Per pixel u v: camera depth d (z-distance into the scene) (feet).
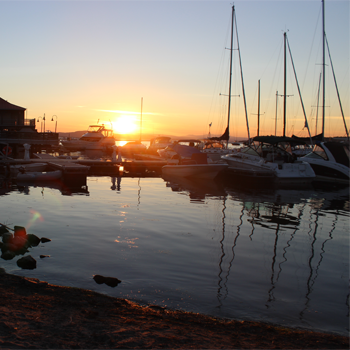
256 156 79.97
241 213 42.55
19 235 27.96
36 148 136.05
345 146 81.61
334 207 48.32
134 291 19.72
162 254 26.30
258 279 22.20
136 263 24.16
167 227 34.45
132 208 43.27
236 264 24.77
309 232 34.40
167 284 20.86
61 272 22.08
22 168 66.44
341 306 18.85
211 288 20.56
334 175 77.41
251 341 14.33
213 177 76.43
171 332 14.65
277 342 14.39
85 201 47.11
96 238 29.84
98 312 16.25
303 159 82.58
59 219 36.35
